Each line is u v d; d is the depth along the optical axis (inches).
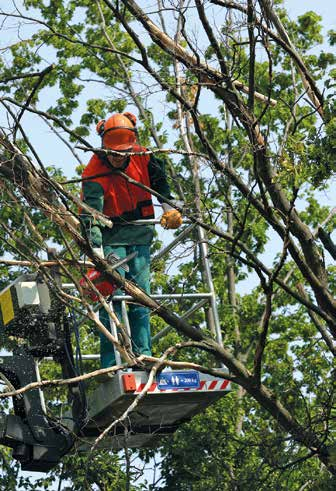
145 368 677.3
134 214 736.3
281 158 763.4
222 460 984.9
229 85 793.6
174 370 690.8
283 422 780.0
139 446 776.9
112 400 682.8
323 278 818.2
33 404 720.3
